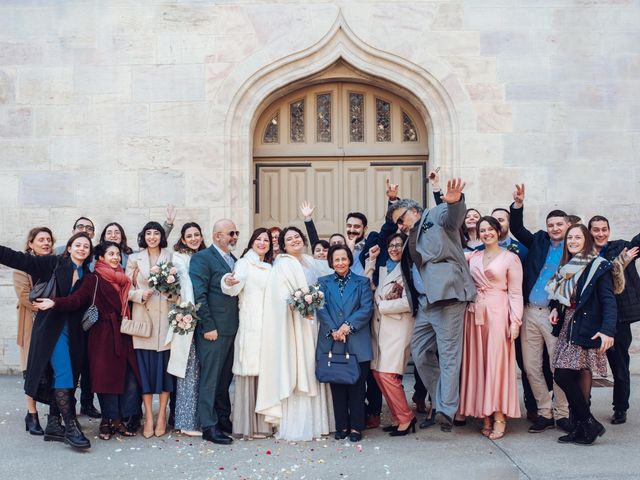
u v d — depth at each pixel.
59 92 7.58
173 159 7.53
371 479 4.10
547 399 5.20
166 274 4.87
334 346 4.98
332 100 7.99
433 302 4.91
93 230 6.24
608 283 4.73
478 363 5.11
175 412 5.16
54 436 4.96
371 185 7.96
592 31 7.55
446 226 4.93
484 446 4.80
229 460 4.50
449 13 7.56
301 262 5.59
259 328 5.06
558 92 7.52
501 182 7.48
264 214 7.93
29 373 4.79
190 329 4.80
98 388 4.86
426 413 5.89
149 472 4.25
